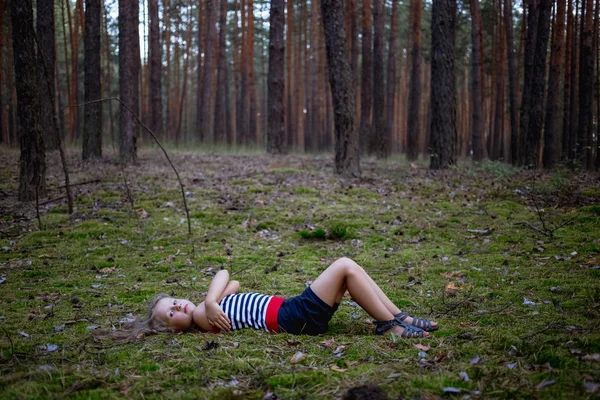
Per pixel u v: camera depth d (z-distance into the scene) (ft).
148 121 98.12
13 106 71.51
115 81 120.57
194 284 17.46
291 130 110.22
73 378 9.93
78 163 44.93
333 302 12.73
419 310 14.46
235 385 9.63
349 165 38.96
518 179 37.06
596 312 12.87
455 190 33.47
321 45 99.60
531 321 12.55
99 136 48.29
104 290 16.96
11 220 26.08
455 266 18.80
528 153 49.85
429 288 16.55
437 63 44.55
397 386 9.12
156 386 9.60
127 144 45.32
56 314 14.56
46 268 19.54
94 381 9.77
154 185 34.71
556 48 54.24
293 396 9.06
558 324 12.00
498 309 13.89
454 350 10.79
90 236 23.58
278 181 37.17
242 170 43.29
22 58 28.12
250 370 10.25
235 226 25.55
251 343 11.95
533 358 10.12
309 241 23.88
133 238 23.49
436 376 9.48
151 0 76.89
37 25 49.60
